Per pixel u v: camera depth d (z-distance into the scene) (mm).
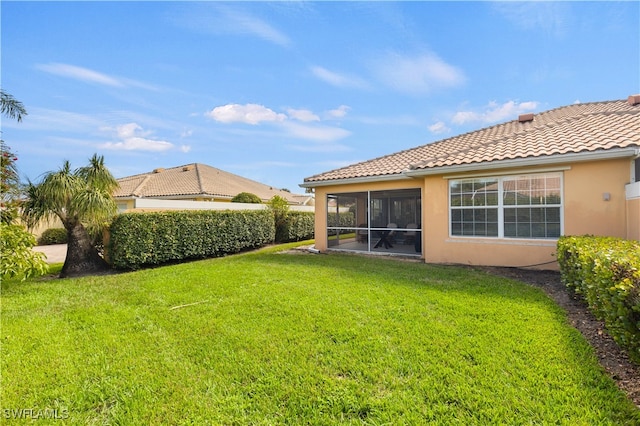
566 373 3500
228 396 3334
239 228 15219
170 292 7102
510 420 2830
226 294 6805
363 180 12461
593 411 2900
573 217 8570
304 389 3389
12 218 9148
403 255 12383
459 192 10227
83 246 10602
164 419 3027
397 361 3852
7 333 4984
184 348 4398
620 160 8008
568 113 13406
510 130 13188
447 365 3740
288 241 20172
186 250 12547
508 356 3887
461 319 5082
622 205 7980
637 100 12281
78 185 10039
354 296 6426
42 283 8562
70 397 3379
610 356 3908
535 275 8328
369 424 2877
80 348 4469
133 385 3561
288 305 5945
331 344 4359
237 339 4594
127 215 10750
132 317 5609
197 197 24734
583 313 5402
